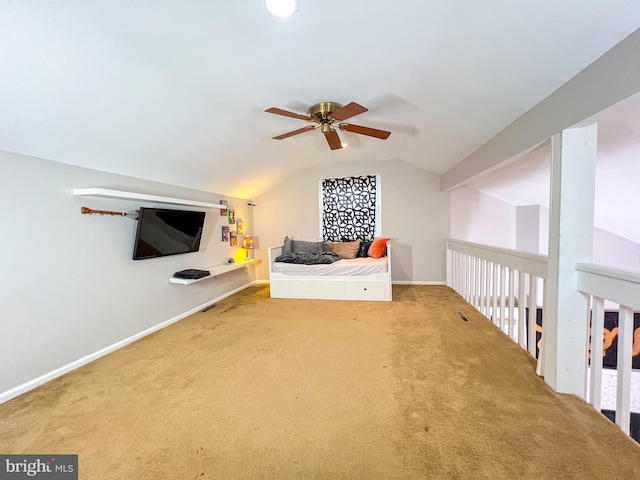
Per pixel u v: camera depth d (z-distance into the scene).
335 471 1.28
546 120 1.79
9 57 1.40
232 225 4.73
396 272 5.04
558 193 1.72
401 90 2.19
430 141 3.31
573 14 1.19
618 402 1.52
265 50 1.68
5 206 1.90
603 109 1.34
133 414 1.69
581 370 1.77
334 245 4.97
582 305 1.74
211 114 2.53
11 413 1.72
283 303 4.00
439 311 3.49
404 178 4.92
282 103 2.42
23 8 1.23
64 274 2.25
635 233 3.59
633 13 1.10
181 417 1.66
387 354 2.39
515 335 3.97
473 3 1.27
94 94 1.81
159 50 1.65
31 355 2.03
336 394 1.85
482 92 1.96
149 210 2.85
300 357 2.38
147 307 3.02
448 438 1.45
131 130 2.27
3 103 1.61
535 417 1.59
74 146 2.15
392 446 1.41
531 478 1.21
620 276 1.44
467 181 3.51
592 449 1.36
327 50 1.69
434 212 4.86
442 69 1.84
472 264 3.76
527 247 4.44
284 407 1.73
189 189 3.72
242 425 1.58
